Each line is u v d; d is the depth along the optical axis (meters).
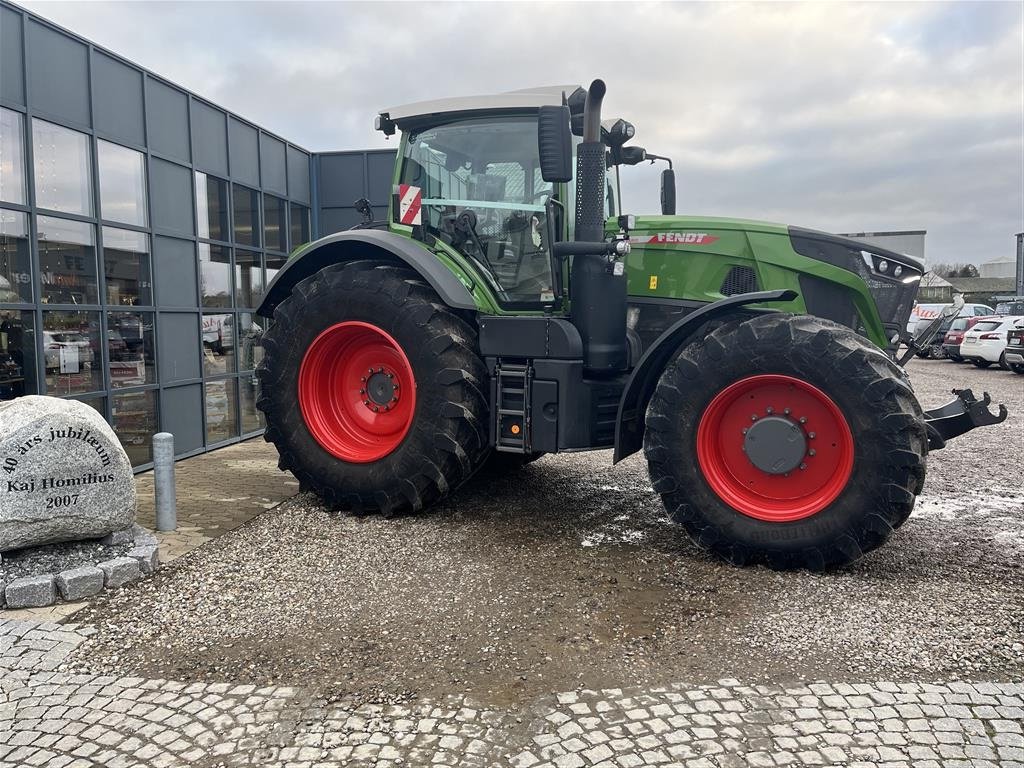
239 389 8.27
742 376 4.04
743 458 4.17
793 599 3.68
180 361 7.18
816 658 3.12
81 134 5.95
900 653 3.15
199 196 7.41
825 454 4.00
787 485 4.09
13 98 5.32
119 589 3.90
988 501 5.57
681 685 2.92
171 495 4.86
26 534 3.92
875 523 3.81
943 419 4.33
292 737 2.62
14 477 3.87
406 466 4.89
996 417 4.23
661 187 6.16
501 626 3.44
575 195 5.02
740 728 2.63
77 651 3.25
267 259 8.75
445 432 4.77
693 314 4.25
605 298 4.66
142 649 3.27
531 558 4.29
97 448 4.08
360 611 3.61
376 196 9.66
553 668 3.06
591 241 4.54
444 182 5.29
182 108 7.12
